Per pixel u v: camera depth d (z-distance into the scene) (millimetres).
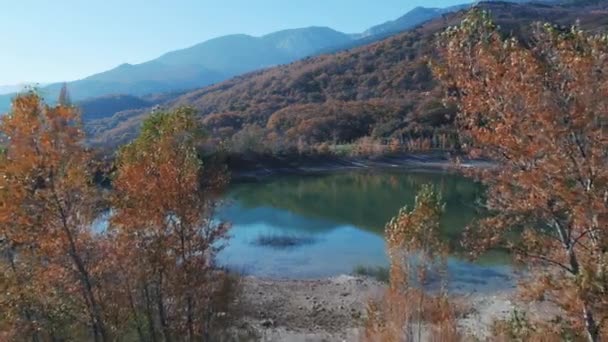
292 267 36094
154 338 15711
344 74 179750
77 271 14234
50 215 13609
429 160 109312
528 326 13070
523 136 11219
